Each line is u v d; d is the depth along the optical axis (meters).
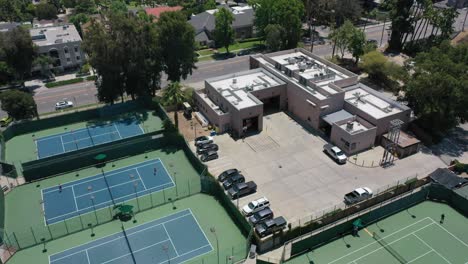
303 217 55.69
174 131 74.81
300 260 48.97
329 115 75.12
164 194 61.06
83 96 96.69
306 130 77.50
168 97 76.56
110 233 53.72
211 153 68.88
